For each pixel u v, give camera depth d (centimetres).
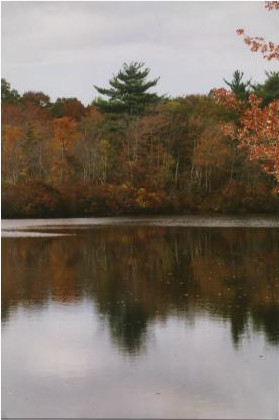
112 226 5200
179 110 8725
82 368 1258
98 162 8306
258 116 1870
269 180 7988
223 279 2266
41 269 2556
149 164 8375
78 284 2188
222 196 7906
